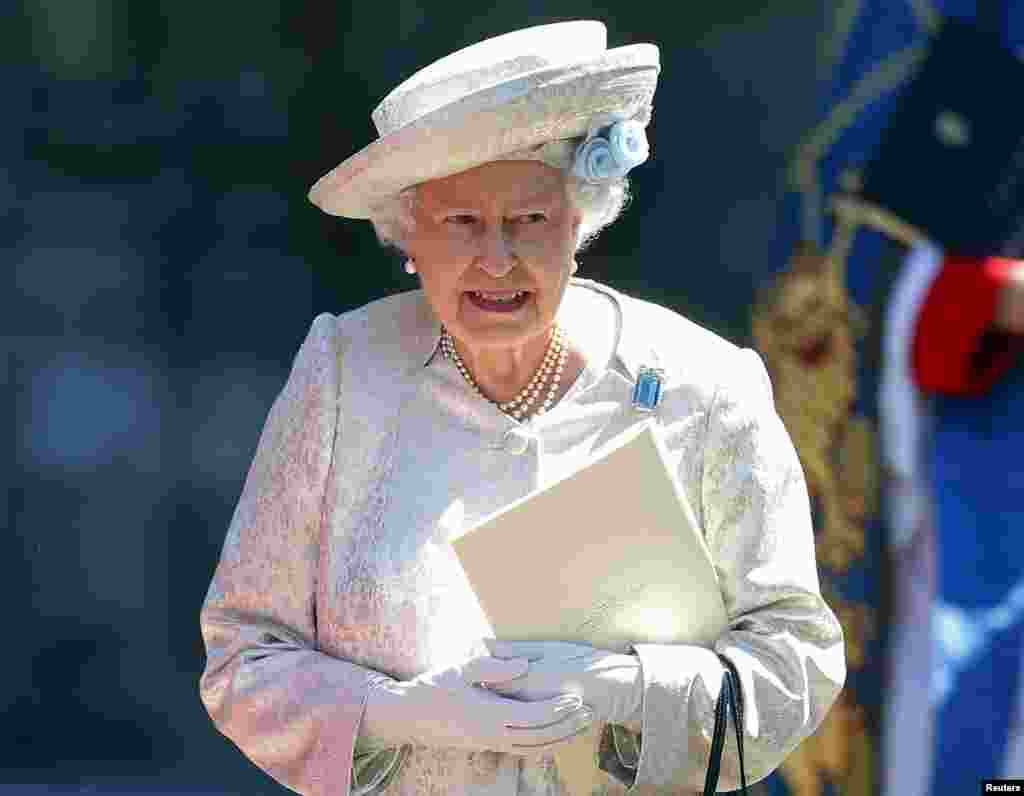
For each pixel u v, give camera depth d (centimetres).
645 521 1288
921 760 1964
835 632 1354
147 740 3556
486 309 1309
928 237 1973
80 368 4603
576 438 1359
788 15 4584
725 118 4591
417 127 1268
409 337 1388
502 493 1348
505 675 1278
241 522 1387
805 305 2020
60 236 4712
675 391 1354
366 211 1362
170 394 4603
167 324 4691
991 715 1925
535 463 1350
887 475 1986
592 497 1284
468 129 1262
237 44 4803
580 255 4531
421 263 1325
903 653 1984
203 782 3366
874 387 1988
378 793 1343
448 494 1350
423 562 1335
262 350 4700
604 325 1391
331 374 1375
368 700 1312
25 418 4509
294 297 4744
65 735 3572
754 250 4541
